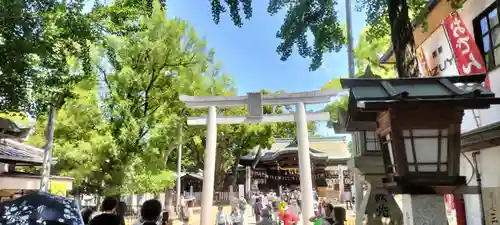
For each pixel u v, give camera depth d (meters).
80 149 12.98
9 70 5.04
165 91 17.20
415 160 4.20
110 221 4.24
